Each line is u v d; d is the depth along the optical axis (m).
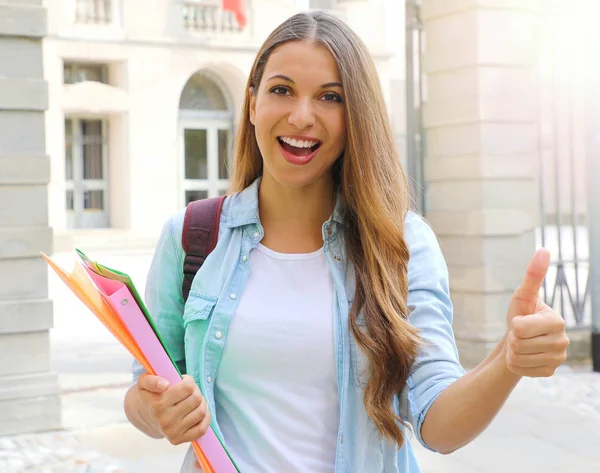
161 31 15.43
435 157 6.33
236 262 1.43
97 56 14.94
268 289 1.41
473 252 6.03
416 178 6.52
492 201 6.00
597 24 5.88
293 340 1.36
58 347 7.01
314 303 1.38
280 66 1.36
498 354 1.17
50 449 4.38
